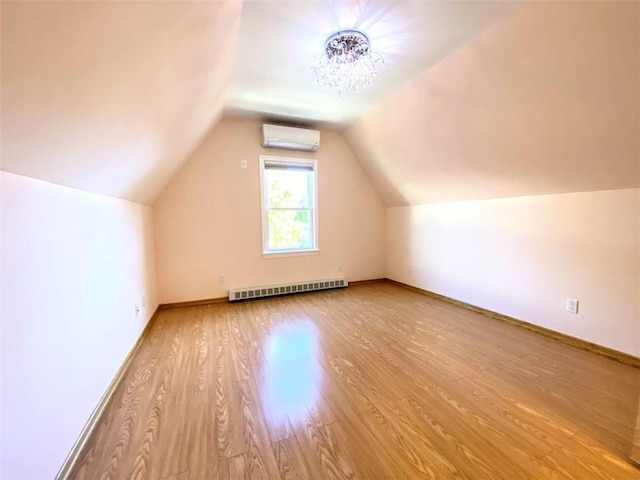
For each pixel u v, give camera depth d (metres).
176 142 2.45
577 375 1.96
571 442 1.38
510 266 2.95
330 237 4.40
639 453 1.25
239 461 1.29
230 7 1.51
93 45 0.86
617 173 2.04
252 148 3.79
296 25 1.85
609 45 1.51
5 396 0.93
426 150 3.13
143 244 2.89
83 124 1.14
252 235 3.88
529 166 2.45
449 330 2.78
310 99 3.00
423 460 1.29
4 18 0.58
